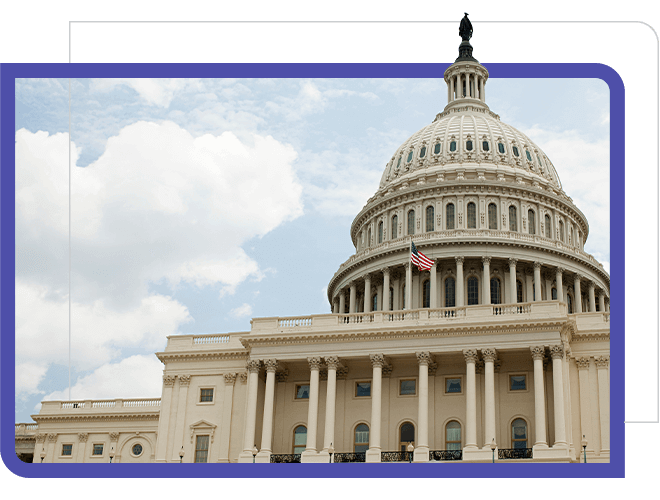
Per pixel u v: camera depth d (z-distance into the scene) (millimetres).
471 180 98812
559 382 65812
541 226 99000
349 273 100875
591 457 67125
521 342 67688
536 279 93312
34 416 91688
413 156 107000
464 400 70188
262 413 74188
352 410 72188
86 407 91750
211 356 76938
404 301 95938
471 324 68750
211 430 74625
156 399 91500
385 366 72188
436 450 67562
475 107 114312
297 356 72188
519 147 105938
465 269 94312
